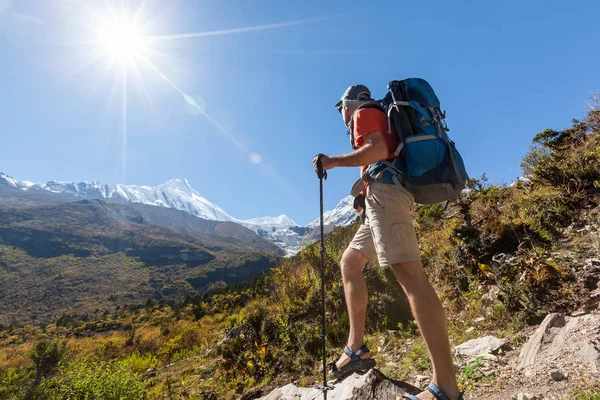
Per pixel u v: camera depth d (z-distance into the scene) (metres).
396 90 1.92
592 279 3.70
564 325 3.19
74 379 6.10
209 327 15.13
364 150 1.80
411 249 1.76
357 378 2.61
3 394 6.09
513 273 4.43
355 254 2.20
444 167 1.80
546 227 5.38
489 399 2.56
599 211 5.07
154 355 12.34
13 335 64.44
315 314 6.10
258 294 9.74
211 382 6.04
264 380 5.16
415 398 1.63
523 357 3.09
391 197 1.84
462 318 4.62
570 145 7.12
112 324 50.91
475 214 6.73
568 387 2.33
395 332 5.05
